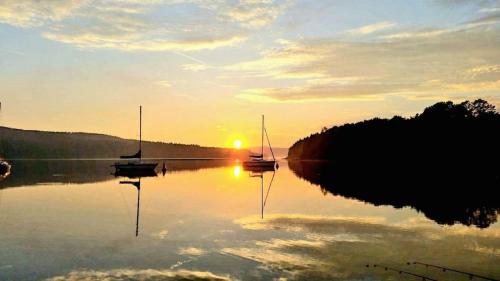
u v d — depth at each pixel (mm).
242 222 28469
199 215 31547
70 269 17484
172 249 20859
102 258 19141
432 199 41469
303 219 29688
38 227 26438
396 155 118938
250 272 17156
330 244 21953
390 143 125312
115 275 16750
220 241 22688
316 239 23172
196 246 21531
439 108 117062
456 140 104188
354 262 18547
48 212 32969
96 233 24641
